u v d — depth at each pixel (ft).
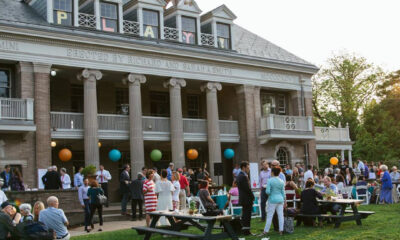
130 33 86.53
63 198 61.98
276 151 103.14
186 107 105.50
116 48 82.64
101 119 84.12
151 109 101.45
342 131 121.70
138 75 85.15
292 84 108.47
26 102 71.97
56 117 79.41
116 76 88.79
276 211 41.78
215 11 98.89
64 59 77.46
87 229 53.72
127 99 98.02
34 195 59.47
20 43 73.72
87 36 78.59
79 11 88.74
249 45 106.11
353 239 37.17
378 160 154.81
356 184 74.28
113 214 67.72
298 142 107.34
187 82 96.17
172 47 88.22
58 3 79.66
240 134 100.22
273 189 41.27
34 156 72.95
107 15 84.99
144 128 88.48
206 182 47.65
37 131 73.31
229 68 98.02
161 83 97.30
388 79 173.68
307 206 46.26
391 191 69.97
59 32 75.92
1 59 72.08
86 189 54.95
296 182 70.23
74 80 90.58
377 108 165.37
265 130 99.91
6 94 75.61
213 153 93.86
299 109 108.88
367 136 157.38
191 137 94.38
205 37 97.40
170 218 46.44
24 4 84.38
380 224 45.62
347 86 171.32
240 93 100.63
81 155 93.25
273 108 109.81
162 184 48.21
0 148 70.59
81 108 91.66
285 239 38.37
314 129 109.91
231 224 41.63
